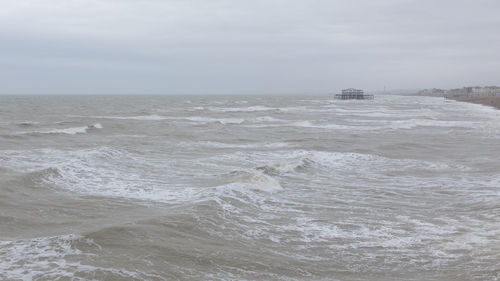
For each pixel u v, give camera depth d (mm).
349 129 41438
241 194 14906
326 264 9477
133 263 8891
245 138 33281
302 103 125125
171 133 36188
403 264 9516
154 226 11055
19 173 17719
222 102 130750
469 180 18250
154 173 19000
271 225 11984
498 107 98625
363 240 10977
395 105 110625
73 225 11391
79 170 18516
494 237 11180
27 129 37656
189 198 14445
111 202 13867
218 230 11281
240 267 9070
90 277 8148
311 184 17344
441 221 12602
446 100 174125
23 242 9758
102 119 50219
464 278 8773
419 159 23625
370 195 15695
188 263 9102
